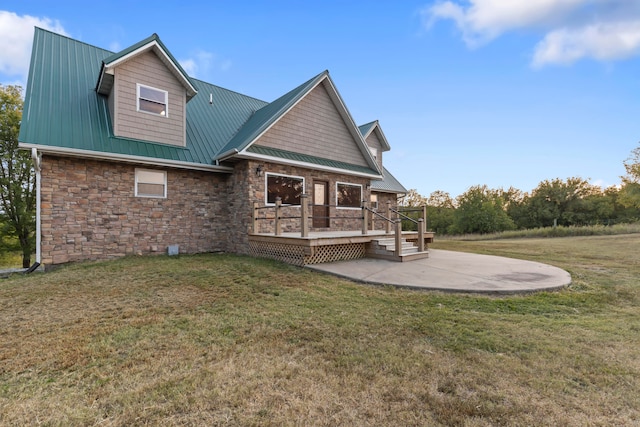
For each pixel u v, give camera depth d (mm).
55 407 2176
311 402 2227
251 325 3717
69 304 4516
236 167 10055
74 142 7695
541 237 21906
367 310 4312
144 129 9078
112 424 1999
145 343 3199
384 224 15695
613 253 11109
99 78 8820
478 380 2516
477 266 7578
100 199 8258
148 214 9031
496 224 29859
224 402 2223
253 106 14375
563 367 2734
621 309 4609
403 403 2219
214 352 3004
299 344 3195
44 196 7496
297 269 7156
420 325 3742
